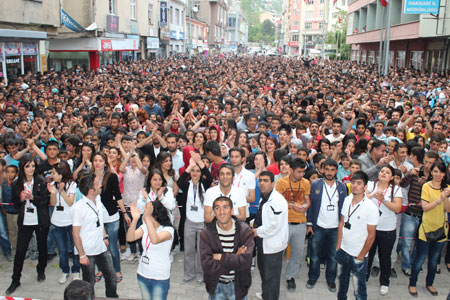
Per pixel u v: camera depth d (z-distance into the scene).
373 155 6.96
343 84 20.45
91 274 5.20
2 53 18.50
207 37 78.12
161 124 10.02
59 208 5.83
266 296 5.28
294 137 9.21
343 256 5.35
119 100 13.59
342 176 7.04
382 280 5.82
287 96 14.41
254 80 23.72
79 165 6.97
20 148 7.95
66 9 26.58
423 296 5.82
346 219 5.29
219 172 5.22
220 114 11.56
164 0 44.06
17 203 5.83
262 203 5.27
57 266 6.54
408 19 34.09
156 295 4.62
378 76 27.59
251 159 7.16
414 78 23.33
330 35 77.31
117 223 6.01
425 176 6.17
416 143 7.02
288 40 114.25
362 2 47.34
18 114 10.50
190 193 5.98
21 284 5.98
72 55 29.06
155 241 4.47
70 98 12.98
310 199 5.89
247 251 4.37
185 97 14.84
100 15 27.88
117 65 29.86
